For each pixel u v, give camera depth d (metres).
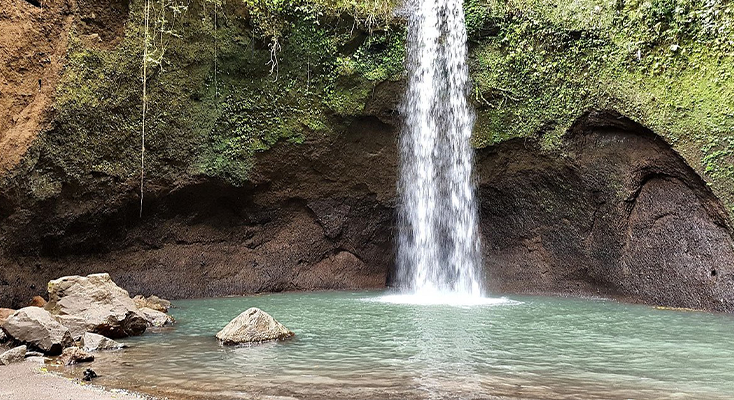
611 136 11.48
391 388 4.62
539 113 12.02
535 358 5.75
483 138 12.55
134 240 11.76
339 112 12.57
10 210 10.02
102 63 10.86
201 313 9.45
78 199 10.84
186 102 11.80
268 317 6.94
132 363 5.66
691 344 6.58
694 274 10.38
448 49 12.80
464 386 4.67
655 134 10.60
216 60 12.03
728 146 9.80
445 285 13.33
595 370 5.25
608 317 8.84
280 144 12.50
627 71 10.99
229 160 12.17
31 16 10.33
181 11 11.61
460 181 12.97
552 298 11.74
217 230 12.59
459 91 12.70
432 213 13.27
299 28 12.35
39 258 10.66
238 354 6.02
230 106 12.20
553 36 11.77
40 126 10.21
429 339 6.82
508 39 12.27
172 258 12.08
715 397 4.41
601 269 11.88
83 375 5.18
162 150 11.59
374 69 12.61
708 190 10.05
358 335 7.09
